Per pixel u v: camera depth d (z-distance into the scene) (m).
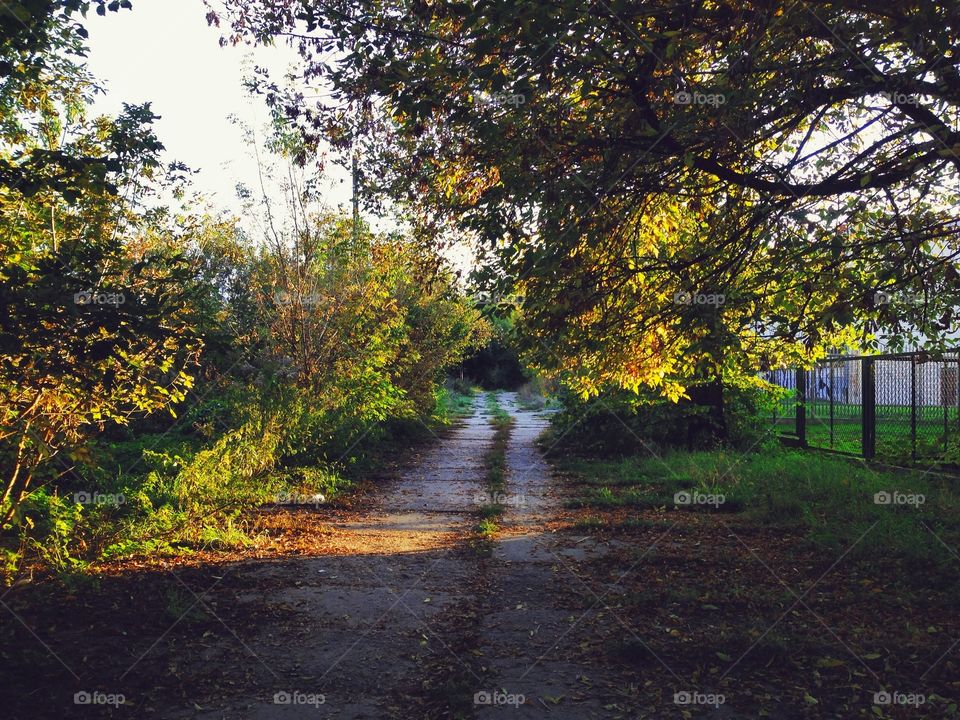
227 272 15.47
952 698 4.77
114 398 6.84
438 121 7.79
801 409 16.72
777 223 6.75
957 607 6.37
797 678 5.10
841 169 6.68
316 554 8.52
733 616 6.32
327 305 15.60
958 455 11.85
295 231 15.66
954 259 6.72
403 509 11.49
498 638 5.91
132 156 6.62
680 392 9.88
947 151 5.82
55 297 4.59
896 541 8.10
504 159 7.12
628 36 6.43
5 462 7.25
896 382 13.85
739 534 9.27
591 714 4.63
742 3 6.44
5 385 5.54
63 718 4.54
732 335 7.13
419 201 9.10
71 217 7.09
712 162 6.94
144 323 4.85
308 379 15.00
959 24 5.39
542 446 20.47
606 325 7.32
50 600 6.59
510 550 8.74
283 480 12.16
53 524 7.96
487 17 6.23
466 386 46.59
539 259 6.91
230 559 8.20
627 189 7.11
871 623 6.07
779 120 6.89
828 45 6.89
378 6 7.61
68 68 7.16
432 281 9.69
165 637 5.86
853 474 11.94
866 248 6.76
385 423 20.00
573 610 6.56
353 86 7.39
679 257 7.52
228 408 13.54
